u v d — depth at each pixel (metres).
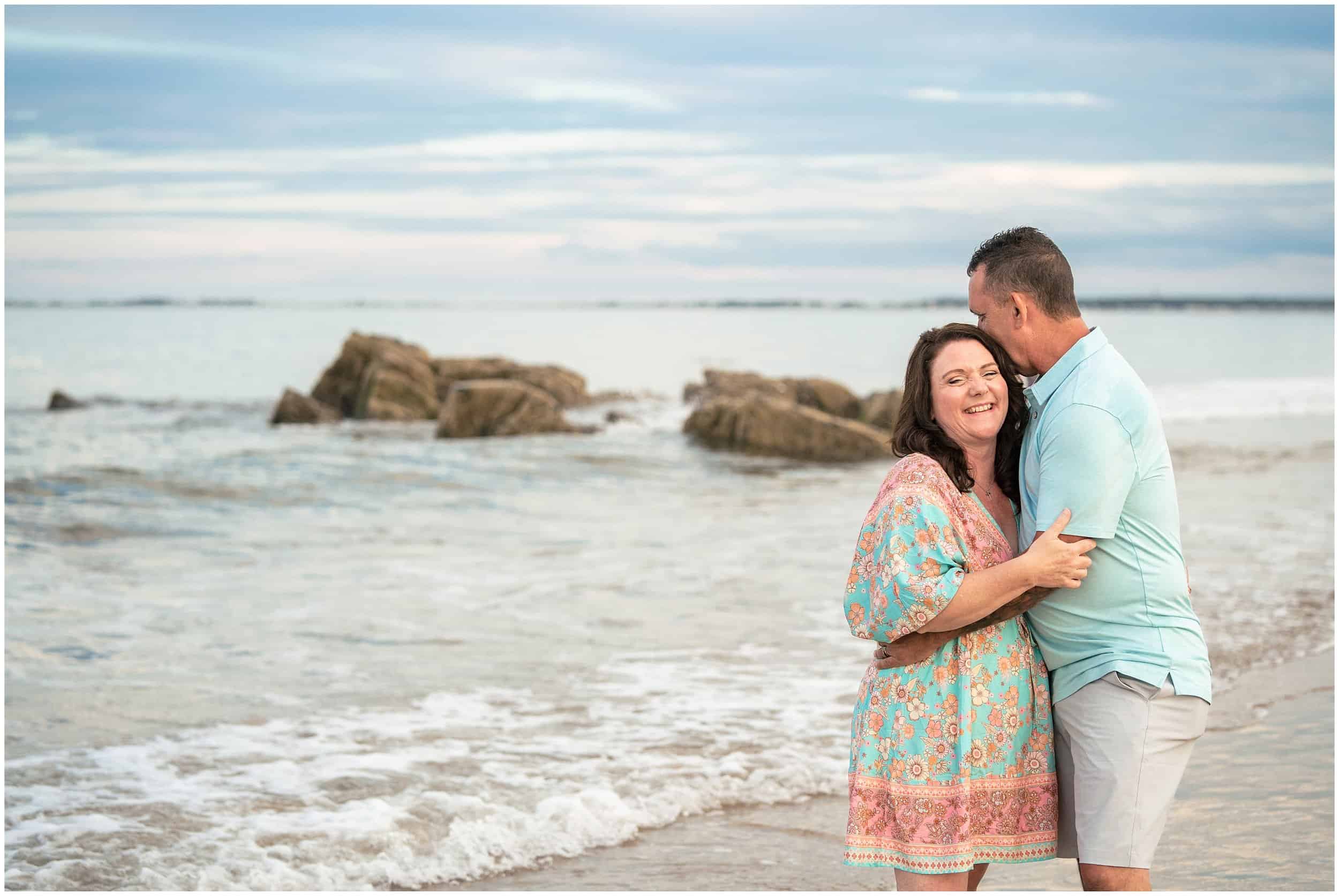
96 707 6.19
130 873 4.18
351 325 77.12
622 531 12.24
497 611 8.52
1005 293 3.25
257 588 9.30
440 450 19.86
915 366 3.28
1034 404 3.24
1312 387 33.41
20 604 8.59
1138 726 3.05
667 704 6.31
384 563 10.39
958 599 2.99
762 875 4.27
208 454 18.70
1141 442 3.07
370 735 5.77
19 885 4.06
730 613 8.49
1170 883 4.04
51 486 14.41
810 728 5.93
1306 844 4.38
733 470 18.16
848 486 16.30
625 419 25.95
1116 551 3.09
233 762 5.38
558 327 79.31
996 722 3.15
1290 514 12.49
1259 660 7.08
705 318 106.38
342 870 4.25
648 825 4.75
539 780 5.16
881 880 4.23
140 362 43.97
